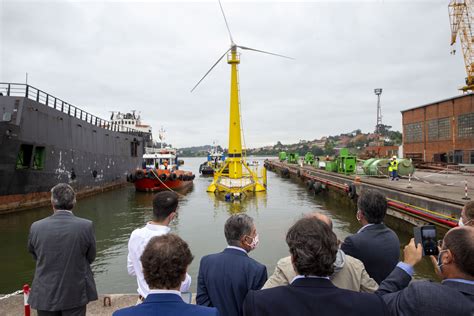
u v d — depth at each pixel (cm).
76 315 298
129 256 298
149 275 166
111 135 2927
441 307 163
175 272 166
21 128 1544
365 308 156
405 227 1350
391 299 188
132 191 2761
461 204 1081
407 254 230
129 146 3497
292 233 179
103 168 2706
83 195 2311
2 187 1470
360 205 299
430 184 1797
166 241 175
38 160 1745
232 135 2614
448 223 1030
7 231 1280
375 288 235
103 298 479
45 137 1767
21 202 1596
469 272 174
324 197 2412
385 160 2366
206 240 1229
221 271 249
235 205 2052
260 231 1360
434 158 3725
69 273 292
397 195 1434
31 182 1650
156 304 161
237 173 2627
